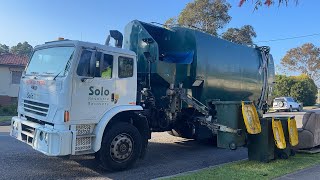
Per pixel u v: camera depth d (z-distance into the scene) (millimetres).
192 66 10117
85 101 7199
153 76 9414
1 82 29250
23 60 31219
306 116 10164
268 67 13805
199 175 7090
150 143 12000
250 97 12844
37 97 7539
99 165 8219
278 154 9102
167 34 10570
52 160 8602
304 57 66000
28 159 8641
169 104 9703
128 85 8016
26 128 7754
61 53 7391
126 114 8148
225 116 8984
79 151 7090
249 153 8867
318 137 10211
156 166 8555
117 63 7789
